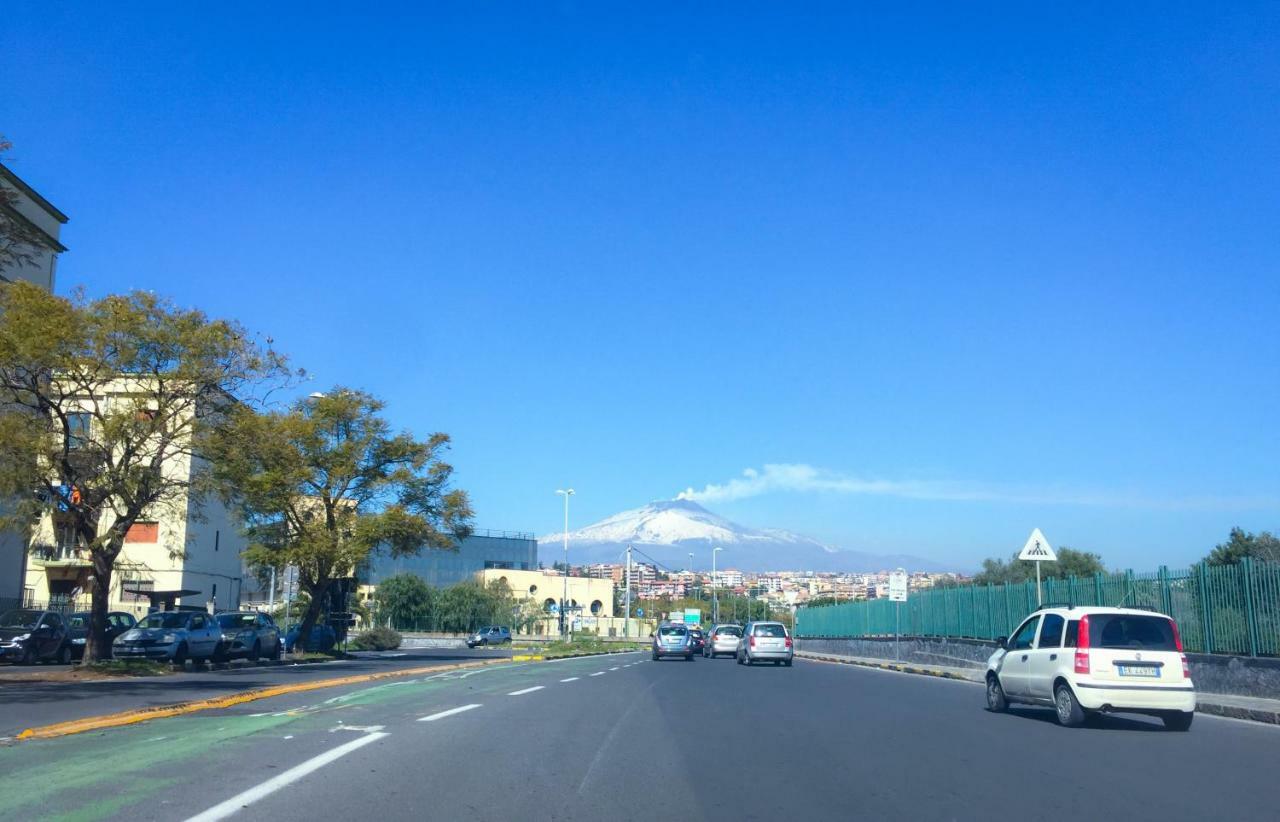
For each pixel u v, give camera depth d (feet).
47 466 88.12
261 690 67.31
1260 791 34.86
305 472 133.59
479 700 63.41
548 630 357.41
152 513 99.60
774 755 41.91
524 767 37.35
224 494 97.60
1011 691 59.36
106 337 88.63
